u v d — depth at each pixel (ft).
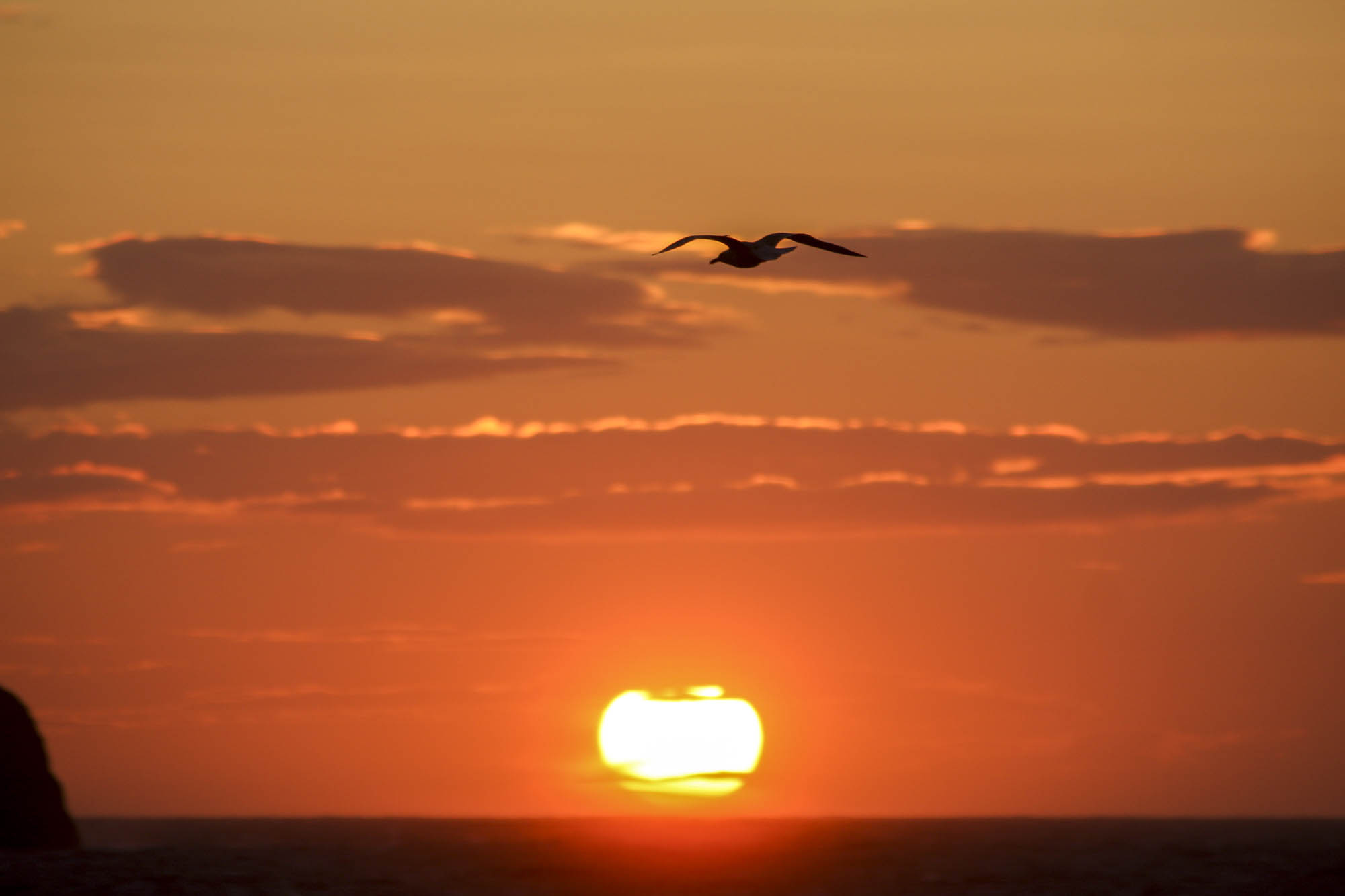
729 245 240.12
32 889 584.81
